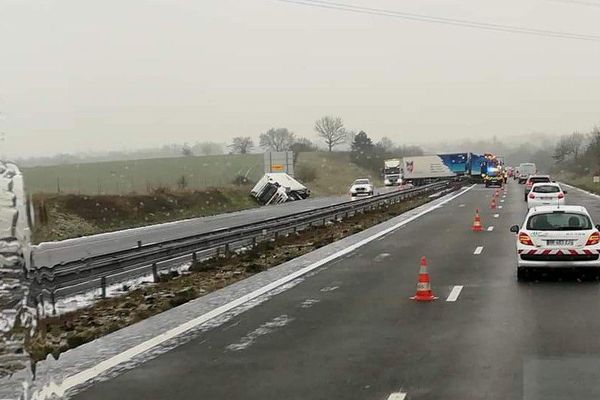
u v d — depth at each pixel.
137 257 15.91
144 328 11.21
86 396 7.50
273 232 25.22
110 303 14.34
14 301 9.85
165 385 7.85
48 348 9.60
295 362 8.70
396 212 41.47
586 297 12.91
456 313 11.68
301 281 16.05
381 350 9.20
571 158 148.75
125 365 8.81
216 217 46.78
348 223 34.12
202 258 20.80
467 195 62.56
